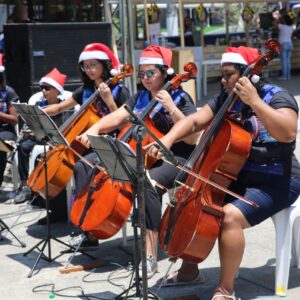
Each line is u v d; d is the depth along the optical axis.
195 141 4.25
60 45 6.46
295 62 15.94
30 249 4.62
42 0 8.98
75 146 4.64
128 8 7.66
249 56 3.61
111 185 4.07
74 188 4.62
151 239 4.04
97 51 4.68
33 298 3.86
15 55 6.50
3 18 9.09
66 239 4.94
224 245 3.43
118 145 3.15
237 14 19.17
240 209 3.44
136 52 10.65
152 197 4.00
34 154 5.57
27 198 6.00
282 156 3.62
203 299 3.72
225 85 3.66
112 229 4.02
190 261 3.40
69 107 5.16
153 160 4.15
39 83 5.74
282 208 3.64
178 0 11.37
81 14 8.98
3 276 4.23
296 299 3.69
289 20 14.51
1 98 5.91
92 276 4.17
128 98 4.67
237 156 3.44
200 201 3.38
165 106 3.97
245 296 3.75
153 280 4.02
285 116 3.40
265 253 4.48
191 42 14.08
